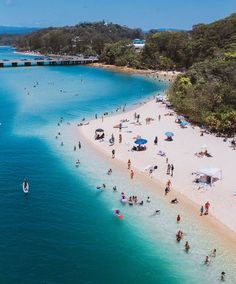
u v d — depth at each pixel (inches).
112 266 1467.8
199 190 2057.1
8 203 1929.1
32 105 4274.1
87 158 2556.6
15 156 2583.7
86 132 3157.0
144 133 3102.9
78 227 1723.7
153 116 3715.6
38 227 1717.5
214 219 1768.0
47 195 2023.9
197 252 1534.2
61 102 4503.0
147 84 6328.7
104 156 2591.0
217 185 2111.2
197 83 4060.0
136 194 2027.6
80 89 5575.8
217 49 6658.5
